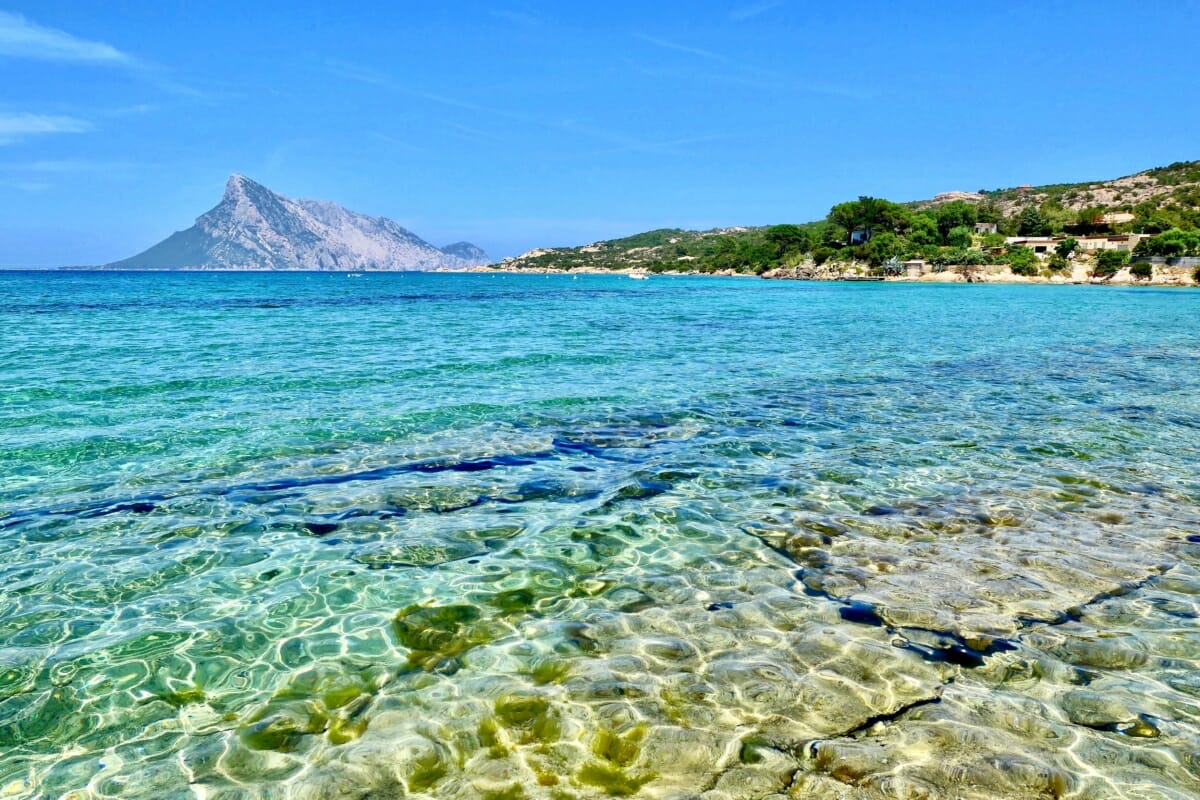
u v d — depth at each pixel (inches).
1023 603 229.8
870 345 999.0
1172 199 6845.5
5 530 287.0
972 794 143.9
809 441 444.1
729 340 1044.5
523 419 492.1
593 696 178.2
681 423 488.7
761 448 426.3
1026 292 3304.6
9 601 229.3
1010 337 1146.7
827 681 184.9
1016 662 194.7
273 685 184.4
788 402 566.3
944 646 203.0
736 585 243.0
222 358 760.3
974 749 157.9
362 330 1142.3
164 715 171.9
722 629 213.0
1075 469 385.7
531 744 160.1
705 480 362.6
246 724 168.2
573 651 200.5
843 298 2657.5
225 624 216.2
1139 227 5251.0
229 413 491.8
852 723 167.6
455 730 165.3
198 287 3356.3
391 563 261.4
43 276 6008.9
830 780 147.8
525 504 326.0
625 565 260.2
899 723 167.5
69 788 146.9
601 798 142.6
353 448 413.1
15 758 156.1
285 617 221.0
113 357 752.3
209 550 271.7
